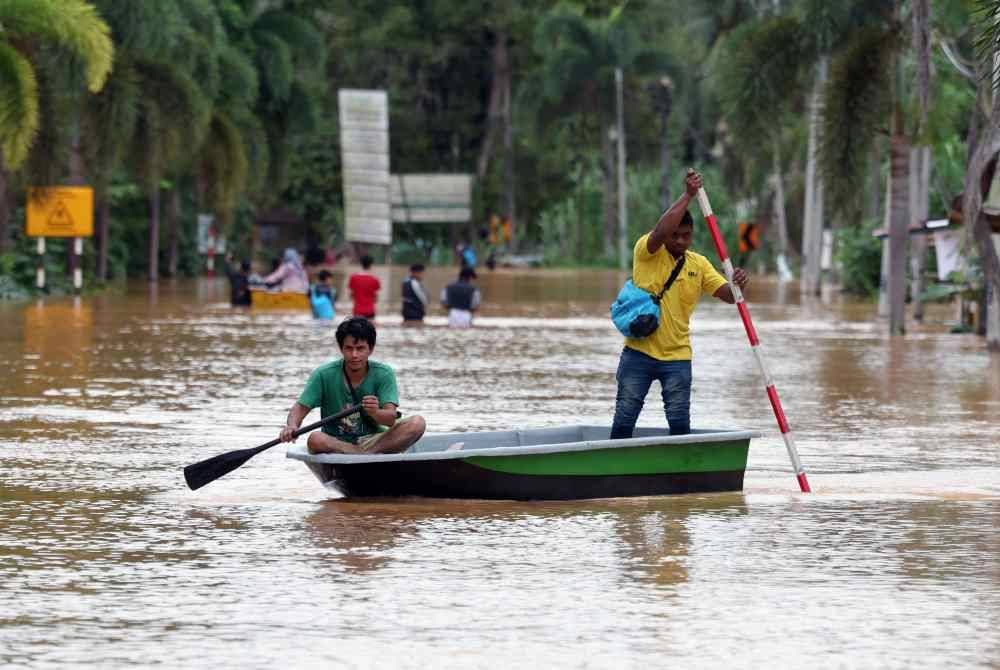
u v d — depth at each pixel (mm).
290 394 47750
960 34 77188
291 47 175875
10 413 42219
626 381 30234
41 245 115438
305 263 106062
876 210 131750
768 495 29516
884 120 81438
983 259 47062
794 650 18234
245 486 30359
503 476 28375
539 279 175875
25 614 19875
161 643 18484
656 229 29734
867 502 28734
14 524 26188
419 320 86812
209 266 166625
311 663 17641
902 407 45750
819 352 67750
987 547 24391
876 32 81375
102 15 123188
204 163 147875
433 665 17578
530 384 51938
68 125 115688
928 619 19734
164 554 23703
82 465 33031
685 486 29562
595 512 27500
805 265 135000
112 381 51188
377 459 27922
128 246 164375
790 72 90938
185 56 141125
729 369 58625
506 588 21438
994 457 35188
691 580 21969
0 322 82812
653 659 17844
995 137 45969
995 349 68375
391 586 21531
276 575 22234
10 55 93625
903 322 80312
